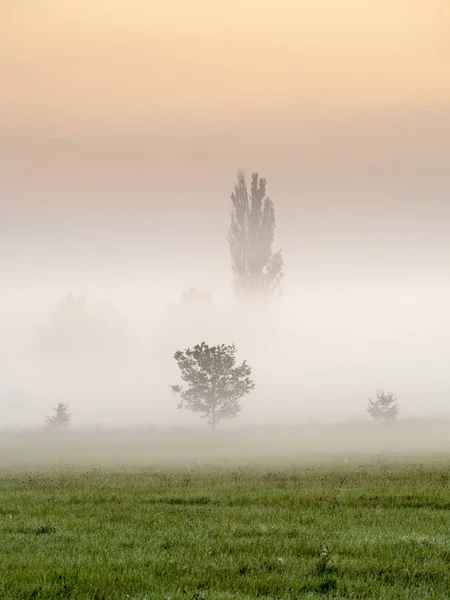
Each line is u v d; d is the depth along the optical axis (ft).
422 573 138.21
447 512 213.87
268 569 143.13
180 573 137.69
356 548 159.43
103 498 253.24
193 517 206.28
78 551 156.97
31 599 120.26
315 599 122.52
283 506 229.45
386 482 300.61
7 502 245.24
